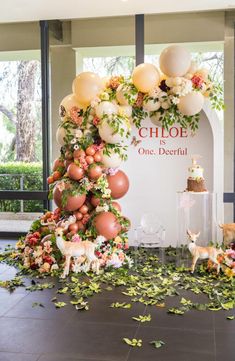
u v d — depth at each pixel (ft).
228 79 22.79
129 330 12.01
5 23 24.49
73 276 16.69
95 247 17.24
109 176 18.83
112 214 18.15
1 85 24.77
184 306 13.66
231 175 22.77
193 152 21.27
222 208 20.45
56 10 21.91
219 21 22.75
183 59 17.85
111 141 17.76
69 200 17.79
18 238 24.50
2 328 12.23
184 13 23.00
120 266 17.80
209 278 16.39
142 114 19.99
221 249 17.40
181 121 20.59
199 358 10.40
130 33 23.67
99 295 14.83
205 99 20.12
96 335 11.73
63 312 13.37
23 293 15.10
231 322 12.50
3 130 24.80
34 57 24.47
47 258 17.54
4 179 24.85
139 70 18.26
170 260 19.25
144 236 21.13
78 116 18.42
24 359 10.43
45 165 24.38
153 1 20.71
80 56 24.27
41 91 24.30
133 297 14.58
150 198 21.85
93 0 20.56
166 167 21.61
